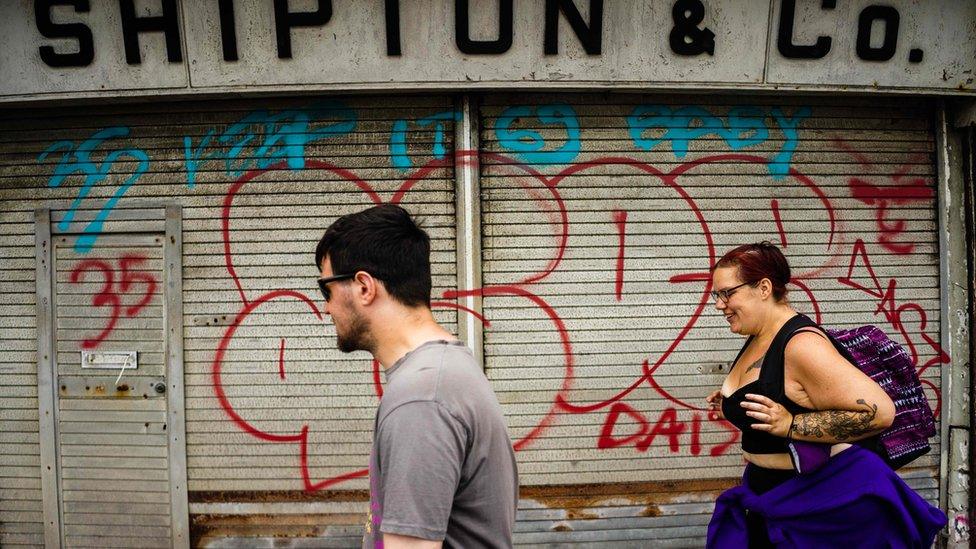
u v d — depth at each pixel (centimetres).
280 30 308
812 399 207
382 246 152
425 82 317
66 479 348
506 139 340
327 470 343
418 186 340
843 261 353
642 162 345
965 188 353
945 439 355
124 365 343
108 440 346
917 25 319
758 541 228
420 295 156
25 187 345
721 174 348
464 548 142
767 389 214
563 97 341
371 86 318
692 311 348
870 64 324
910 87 328
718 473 351
